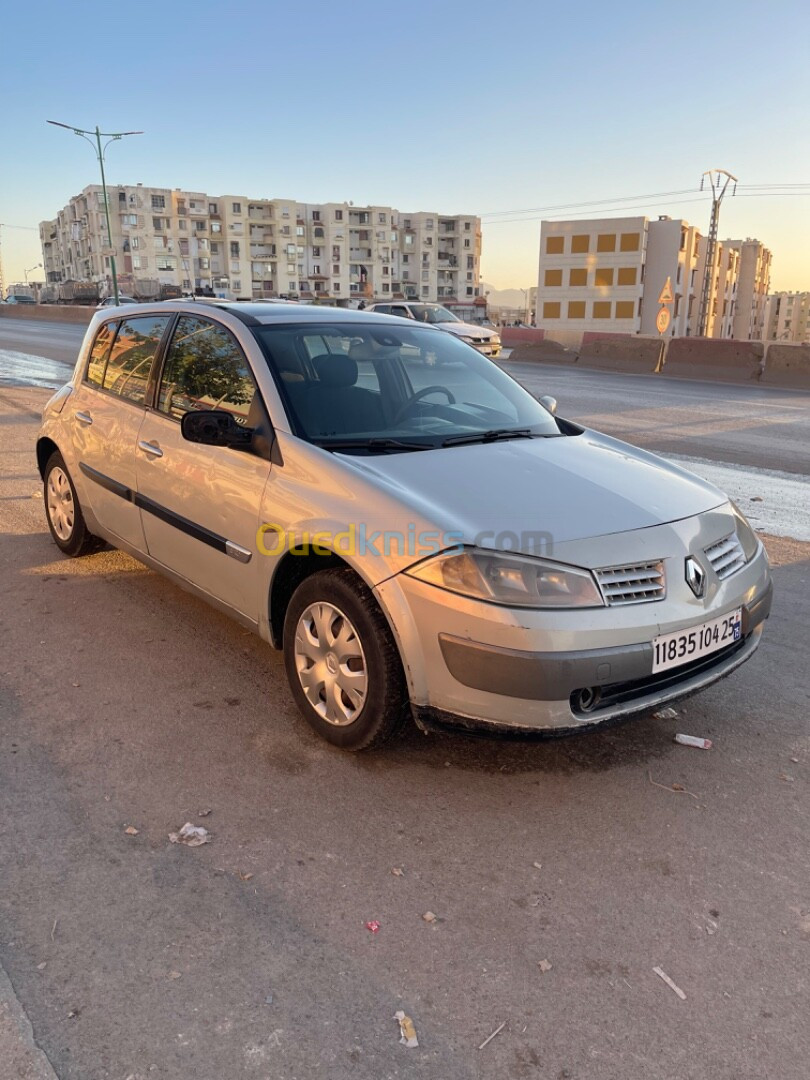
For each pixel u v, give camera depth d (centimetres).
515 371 2103
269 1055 193
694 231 8681
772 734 343
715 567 305
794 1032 203
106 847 263
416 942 229
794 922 239
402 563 280
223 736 330
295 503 317
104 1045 194
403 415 367
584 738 337
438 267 14662
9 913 234
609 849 270
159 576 507
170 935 228
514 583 267
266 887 248
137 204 11638
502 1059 194
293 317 400
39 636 419
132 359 455
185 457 381
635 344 2178
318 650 319
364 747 309
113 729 333
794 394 1661
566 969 221
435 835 274
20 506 669
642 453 388
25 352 2184
